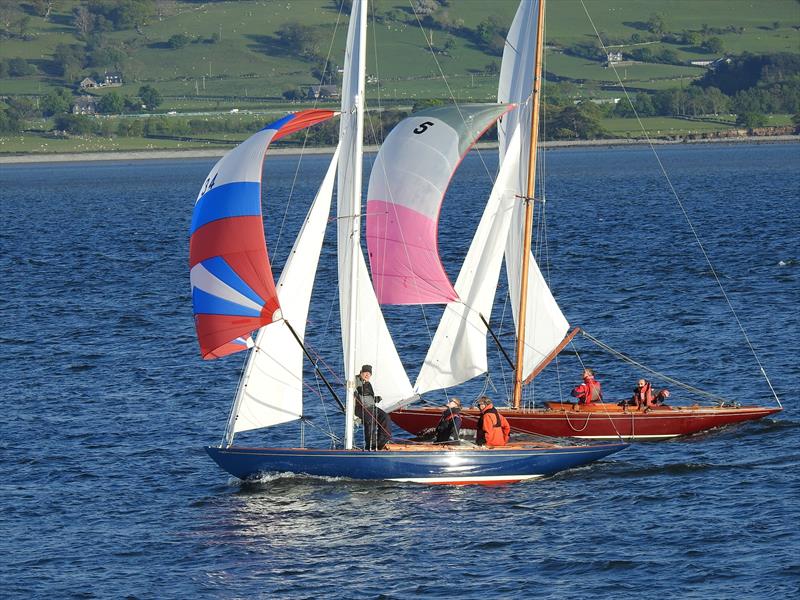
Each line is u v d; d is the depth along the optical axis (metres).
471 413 152.12
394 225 137.50
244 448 130.62
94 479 136.75
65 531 119.62
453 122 137.12
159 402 174.00
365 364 132.75
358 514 121.81
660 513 120.19
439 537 115.25
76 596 103.75
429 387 149.00
